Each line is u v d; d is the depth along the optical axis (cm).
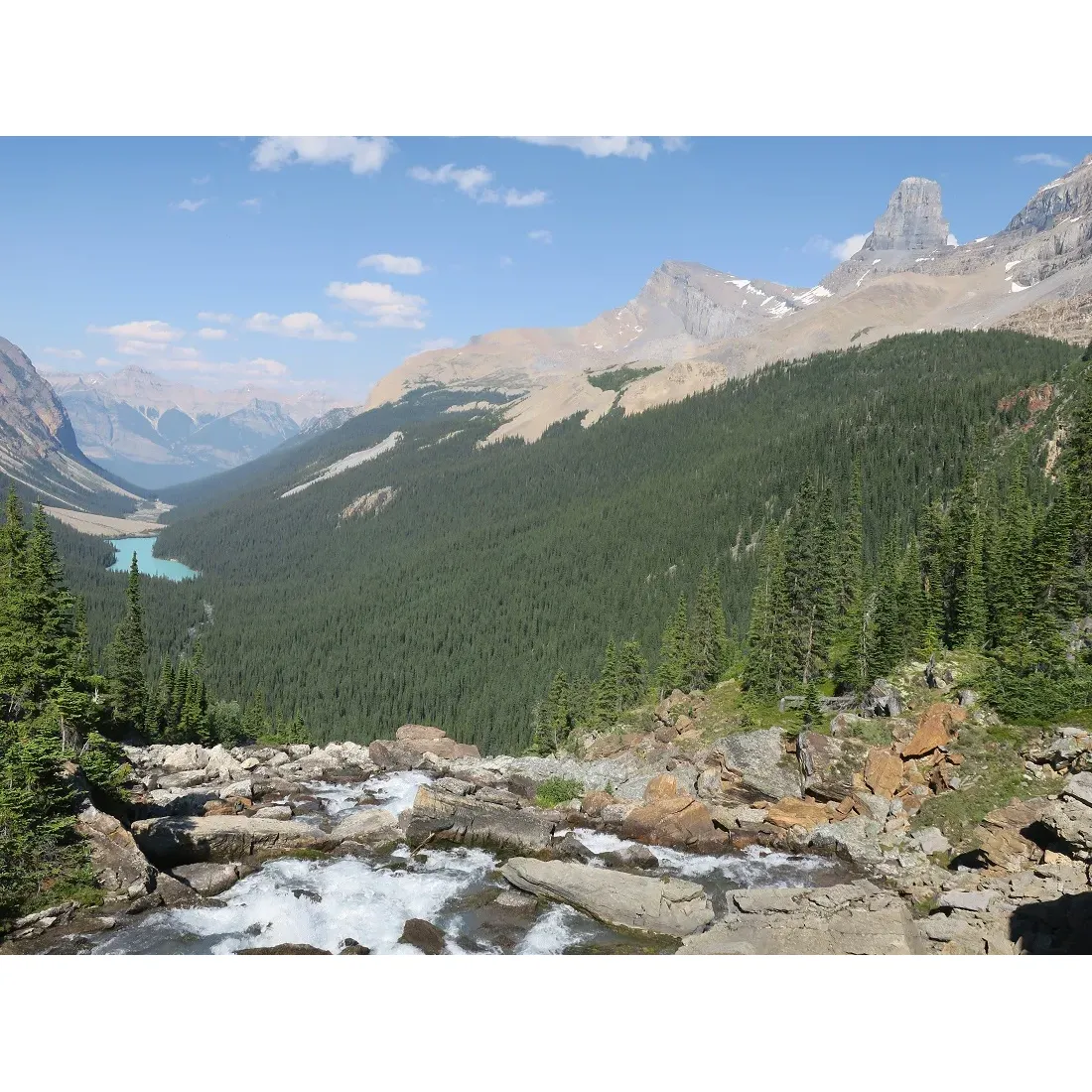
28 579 5666
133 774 6819
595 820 5766
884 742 5700
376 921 3953
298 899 4172
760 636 8056
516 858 4612
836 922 3572
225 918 3900
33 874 3856
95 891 3916
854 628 8138
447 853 5078
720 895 4378
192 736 10531
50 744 4197
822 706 7025
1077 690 5288
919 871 4434
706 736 7312
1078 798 4009
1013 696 5375
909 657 6819
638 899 4003
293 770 7781
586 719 10406
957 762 5097
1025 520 10119
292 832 5056
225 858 4841
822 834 5112
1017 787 4809
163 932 3694
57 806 4153
